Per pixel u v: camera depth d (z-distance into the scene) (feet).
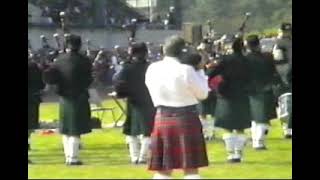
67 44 55.26
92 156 59.82
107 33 172.35
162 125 43.04
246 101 56.59
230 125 56.24
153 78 43.11
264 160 56.24
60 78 54.70
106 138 71.87
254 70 61.16
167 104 42.96
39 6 165.78
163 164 43.11
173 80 42.50
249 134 71.46
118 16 182.19
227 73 56.29
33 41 159.33
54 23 163.12
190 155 42.80
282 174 49.26
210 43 85.25
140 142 55.93
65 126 54.90
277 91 68.13
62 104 54.95
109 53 127.03
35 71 60.70
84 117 55.01
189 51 51.52
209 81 57.16
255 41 61.11
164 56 43.80
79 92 54.75
